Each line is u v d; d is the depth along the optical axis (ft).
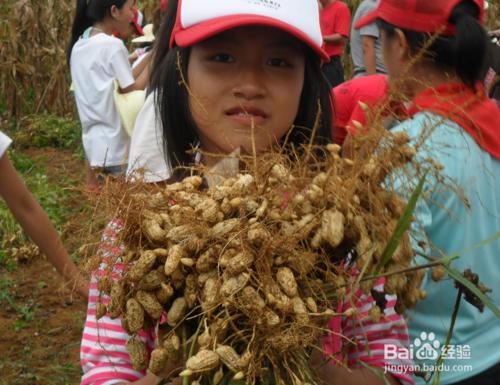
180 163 6.22
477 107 6.70
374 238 4.58
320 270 4.56
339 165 4.72
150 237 4.55
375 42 20.11
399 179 4.92
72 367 14.26
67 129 31.04
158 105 6.35
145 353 4.78
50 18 32.94
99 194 4.89
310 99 6.11
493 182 6.66
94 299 5.55
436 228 6.41
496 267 6.74
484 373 6.55
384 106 5.03
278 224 4.56
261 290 4.38
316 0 5.86
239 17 5.43
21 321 16.21
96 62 17.51
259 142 5.59
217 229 4.42
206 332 4.38
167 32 6.61
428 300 6.49
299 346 4.46
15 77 31.83
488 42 6.88
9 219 19.71
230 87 5.58
